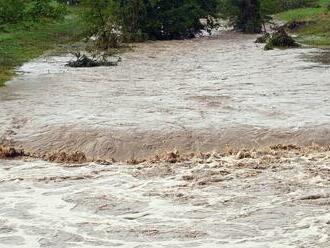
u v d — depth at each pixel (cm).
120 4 4809
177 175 1516
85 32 4631
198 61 3384
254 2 5612
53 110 2025
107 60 3453
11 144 1755
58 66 3162
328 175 1486
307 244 1119
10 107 2084
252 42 4594
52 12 3120
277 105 2073
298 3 7544
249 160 1620
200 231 1185
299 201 1324
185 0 5122
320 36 4747
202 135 1762
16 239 1162
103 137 1755
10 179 1503
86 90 2398
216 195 1370
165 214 1272
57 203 1341
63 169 1591
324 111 1980
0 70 2912
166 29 5009
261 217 1244
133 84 2550
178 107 2058
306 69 2942
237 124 1831
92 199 1361
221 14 6700
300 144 1736
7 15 3020
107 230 1199
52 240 1158
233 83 2544
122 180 1491
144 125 1828
